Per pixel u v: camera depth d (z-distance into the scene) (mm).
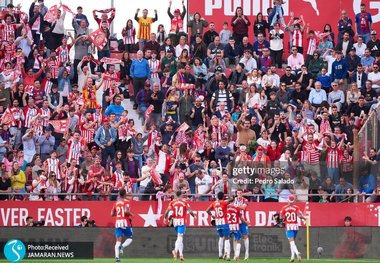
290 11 149000
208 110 132000
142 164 123000
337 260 112000
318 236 115250
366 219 117875
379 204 117875
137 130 132750
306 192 118000
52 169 118438
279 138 125438
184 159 120750
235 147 125125
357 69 137500
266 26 145375
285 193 117875
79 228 111312
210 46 140125
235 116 129875
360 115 131250
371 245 115125
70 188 117438
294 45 144625
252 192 117750
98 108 129000
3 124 124562
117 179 118125
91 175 117562
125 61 138250
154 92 130750
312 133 122062
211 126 126188
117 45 149250
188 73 134000
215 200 117000
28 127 125750
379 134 120312
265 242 114375
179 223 106812
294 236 106625
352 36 143625
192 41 142000
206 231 113812
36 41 141000
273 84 134625
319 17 149375
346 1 149750
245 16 144000
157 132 124438
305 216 117562
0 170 116562
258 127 126938
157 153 123688
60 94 133875
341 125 128500
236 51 140625
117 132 123875
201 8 148625
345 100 135875
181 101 129750
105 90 134500
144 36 144375
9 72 130875
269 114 129250
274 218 116688
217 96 130750
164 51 137500
